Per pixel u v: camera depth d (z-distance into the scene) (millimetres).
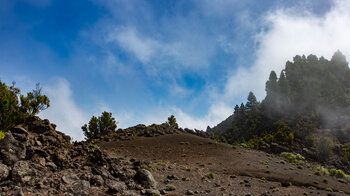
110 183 15344
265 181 27297
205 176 26156
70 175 14148
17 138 14977
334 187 28016
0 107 16641
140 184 17078
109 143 48500
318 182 29266
